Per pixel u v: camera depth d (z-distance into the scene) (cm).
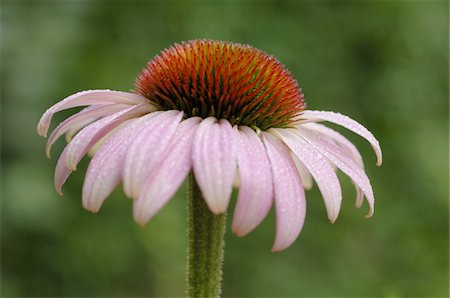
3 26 58
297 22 64
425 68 69
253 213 29
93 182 29
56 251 54
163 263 58
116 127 31
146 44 60
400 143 66
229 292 59
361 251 63
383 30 67
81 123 32
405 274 63
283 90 32
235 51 32
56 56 58
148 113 31
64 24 59
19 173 52
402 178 66
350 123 32
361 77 67
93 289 56
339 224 62
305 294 58
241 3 62
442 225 65
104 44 60
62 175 31
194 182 31
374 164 65
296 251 60
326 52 65
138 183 29
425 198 66
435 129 68
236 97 31
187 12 61
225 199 28
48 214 53
